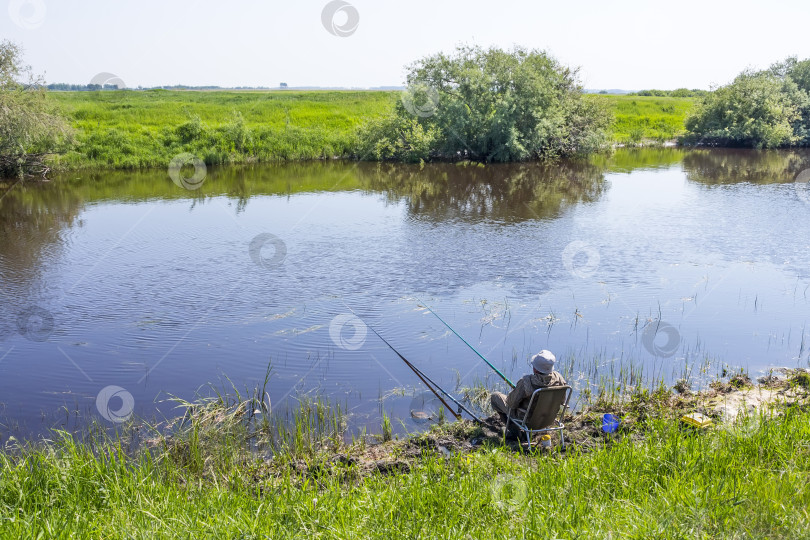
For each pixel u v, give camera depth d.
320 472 5.65
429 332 10.02
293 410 7.49
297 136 33.66
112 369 8.71
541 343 9.61
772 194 23.06
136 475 5.43
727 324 10.37
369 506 4.62
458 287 12.36
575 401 7.59
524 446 6.33
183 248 15.21
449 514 4.52
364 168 30.09
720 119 43.03
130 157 29.23
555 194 23.09
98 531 4.30
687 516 4.11
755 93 41.84
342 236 16.47
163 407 7.63
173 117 36.44
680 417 6.70
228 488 5.38
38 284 12.48
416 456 6.24
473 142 32.97
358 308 11.17
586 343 9.59
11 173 25.86
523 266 13.80
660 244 15.64
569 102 35.00
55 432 6.98
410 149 32.00
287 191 23.53
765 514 4.07
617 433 6.61
